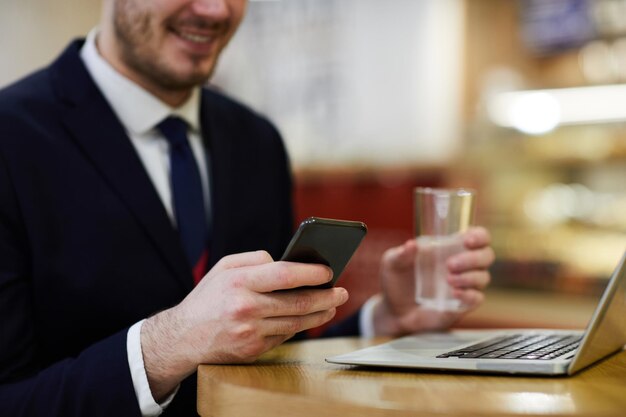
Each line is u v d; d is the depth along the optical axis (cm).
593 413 71
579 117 347
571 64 362
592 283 320
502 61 377
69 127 132
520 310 328
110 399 99
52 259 124
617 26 337
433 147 379
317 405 75
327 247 89
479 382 85
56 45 408
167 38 135
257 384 83
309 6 400
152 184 134
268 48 412
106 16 142
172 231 133
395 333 141
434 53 377
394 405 73
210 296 94
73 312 125
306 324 95
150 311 129
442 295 122
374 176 387
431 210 122
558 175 371
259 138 165
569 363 88
